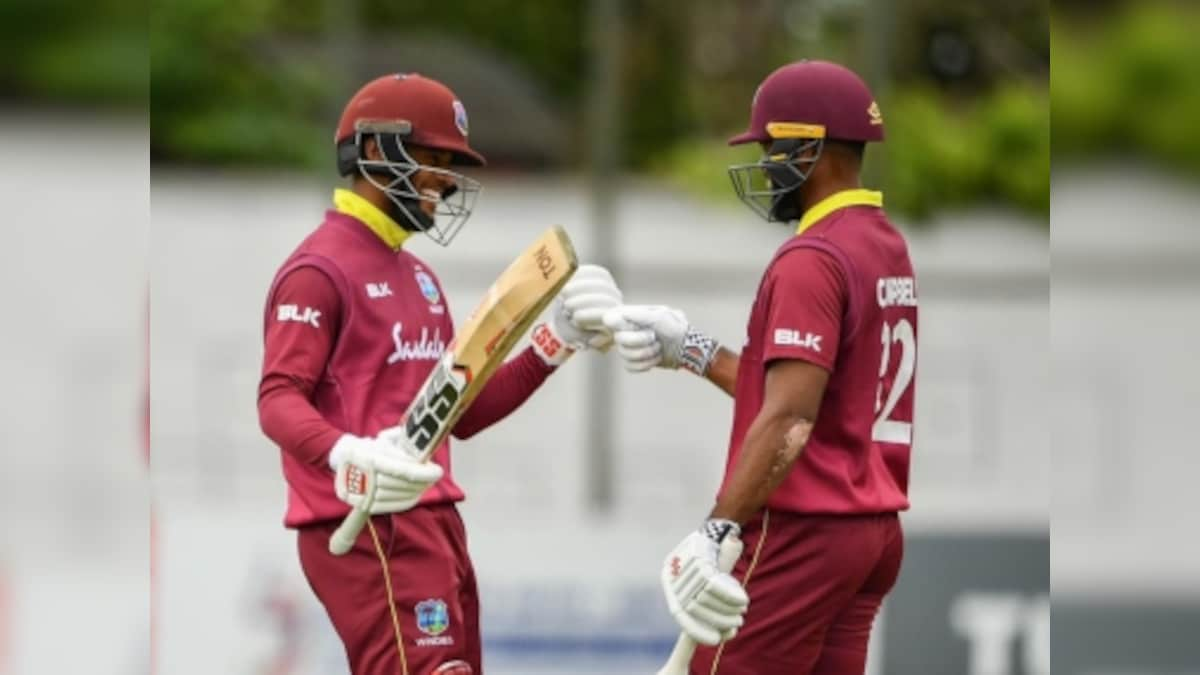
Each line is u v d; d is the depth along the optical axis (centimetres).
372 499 1684
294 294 1794
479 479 3073
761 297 1780
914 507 2909
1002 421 3044
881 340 1780
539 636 2792
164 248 3192
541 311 1692
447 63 4619
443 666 1827
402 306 1836
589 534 2800
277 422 1747
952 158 3947
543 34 5106
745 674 1805
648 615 2795
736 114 5059
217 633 2775
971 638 2834
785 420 1705
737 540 1703
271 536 2784
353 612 1827
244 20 4275
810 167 1789
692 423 3098
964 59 4356
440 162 1852
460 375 1678
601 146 2959
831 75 1795
